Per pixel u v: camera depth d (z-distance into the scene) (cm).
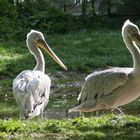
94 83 1049
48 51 1298
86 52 2525
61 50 2573
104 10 3516
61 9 3475
